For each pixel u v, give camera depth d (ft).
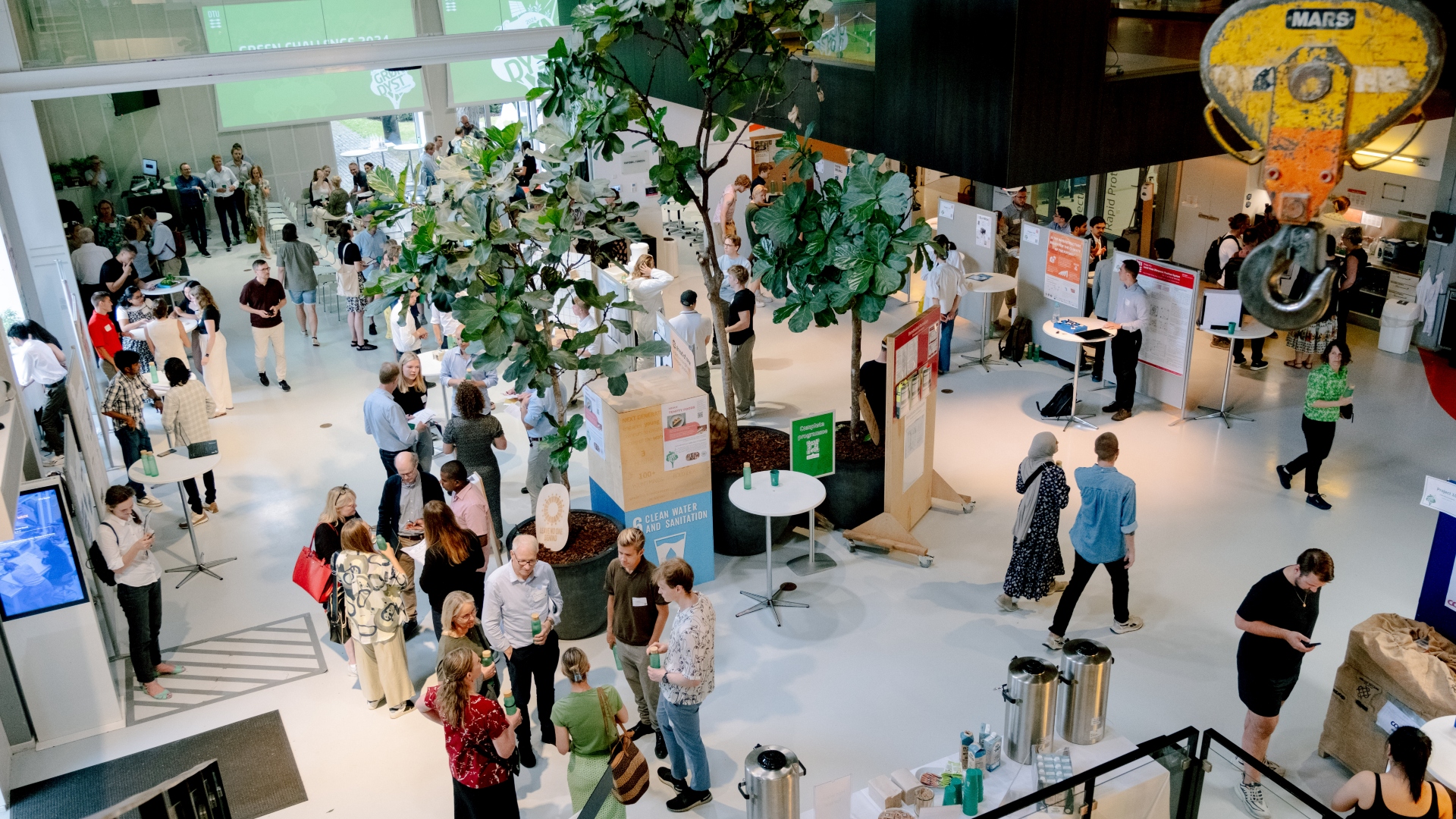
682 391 23.26
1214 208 45.88
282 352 37.11
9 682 19.79
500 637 18.35
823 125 29.94
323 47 38.78
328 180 56.75
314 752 19.88
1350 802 14.44
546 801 18.37
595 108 22.39
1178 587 23.79
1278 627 16.83
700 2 20.92
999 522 26.91
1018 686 16.11
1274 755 18.79
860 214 22.38
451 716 15.57
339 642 21.63
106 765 19.67
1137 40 28.50
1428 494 17.89
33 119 33.60
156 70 36.01
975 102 23.07
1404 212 36.94
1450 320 35.42
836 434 27.09
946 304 35.37
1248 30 5.83
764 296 44.68
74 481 22.22
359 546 20.17
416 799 18.65
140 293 35.78
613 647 19.16
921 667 21.43
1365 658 17.53
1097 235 40.09
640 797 17.83
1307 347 35.47
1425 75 5.51
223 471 31.22
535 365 21.45
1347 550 24.94
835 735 19.53
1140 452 30.22
